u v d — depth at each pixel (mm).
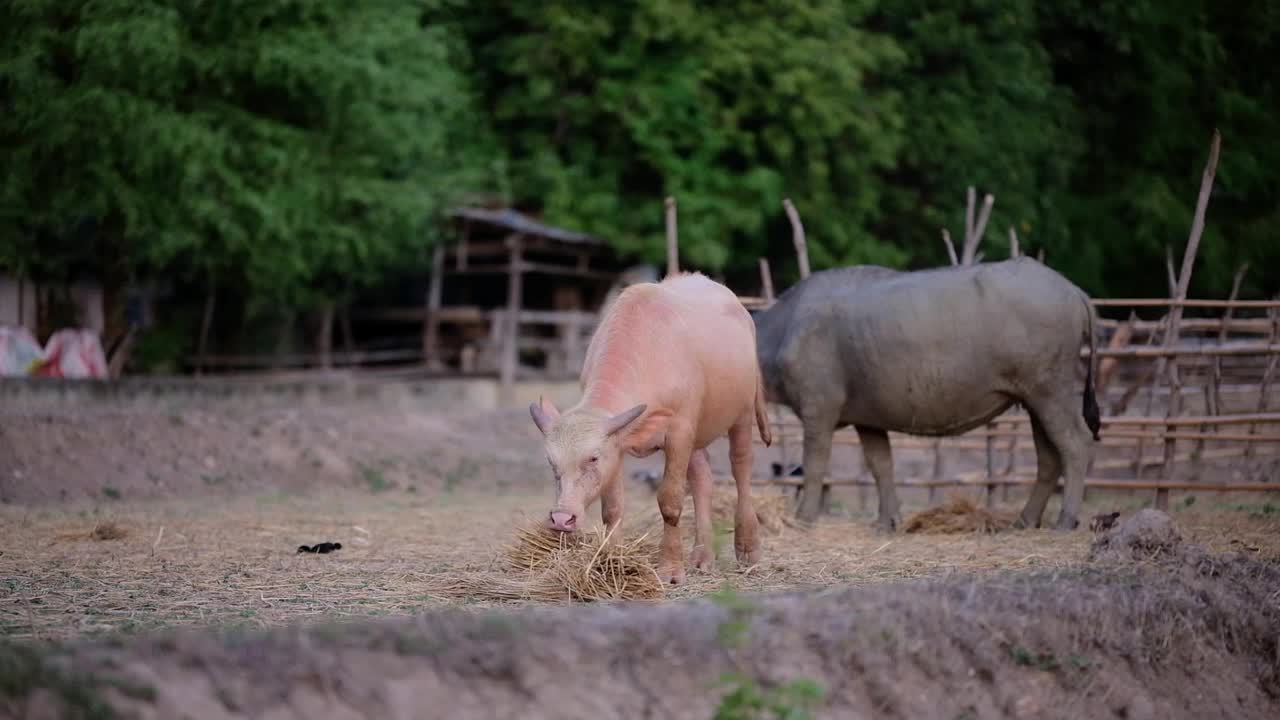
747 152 49438
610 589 12672
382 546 17719
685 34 49156
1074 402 19672
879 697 10156
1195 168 57531
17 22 33375
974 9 54219
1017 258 20016
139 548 17344
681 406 13750
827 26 49750
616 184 51469
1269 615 12547
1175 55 57969
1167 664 11609
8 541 18031
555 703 9141
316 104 38406
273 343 48906
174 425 30500
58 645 8969
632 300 14031
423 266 50281
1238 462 27453
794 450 27000
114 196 35031
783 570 14844
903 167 54438
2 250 34938
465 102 44656
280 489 29109
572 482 12461
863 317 19891
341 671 8914
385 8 39688
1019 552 16391
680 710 9391
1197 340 27188
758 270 54688
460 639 9492
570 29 48969
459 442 35062
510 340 47000
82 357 39656
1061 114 56531
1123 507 22797
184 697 8367
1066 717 10672
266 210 35406
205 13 35000
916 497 28000
